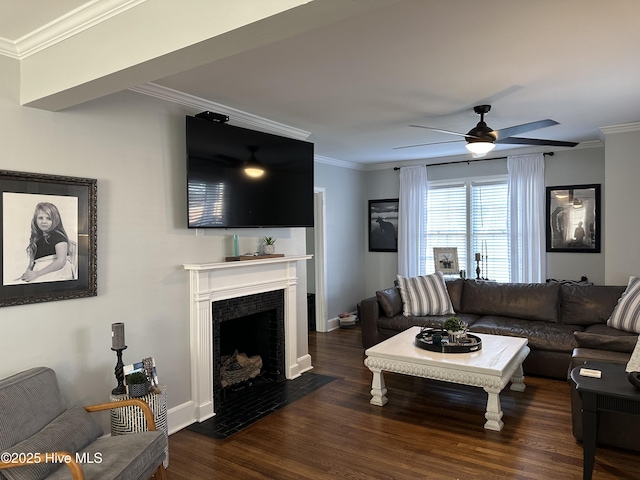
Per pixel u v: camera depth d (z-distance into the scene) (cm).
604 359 284
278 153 413
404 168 682
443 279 553
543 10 212
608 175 470
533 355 434
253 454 291
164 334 329
